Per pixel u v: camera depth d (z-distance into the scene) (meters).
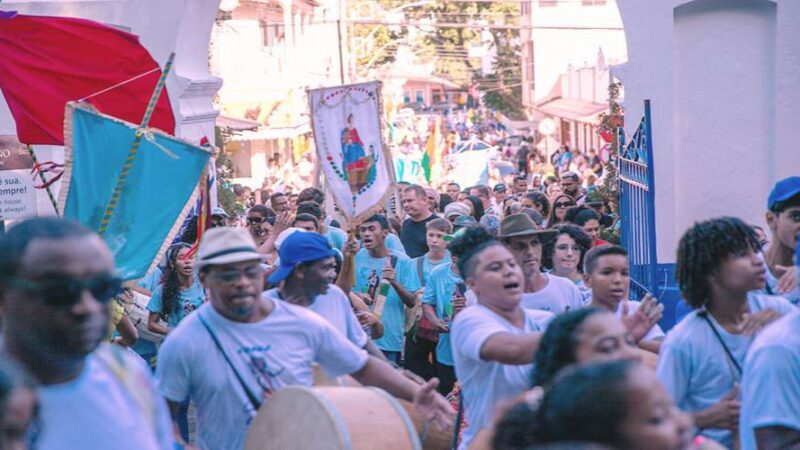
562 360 5.93
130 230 11.00
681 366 6.95
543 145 72.88
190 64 17.62
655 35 16.41
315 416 6.82
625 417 3.83
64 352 4.74
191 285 12.22
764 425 6.17
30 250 4.65
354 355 7.60
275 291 9.58
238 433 7.36
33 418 4.32
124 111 13.20
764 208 16.39
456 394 13.67
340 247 15.89
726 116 16.38
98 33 13.09
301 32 62.41
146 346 12.34
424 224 17.95
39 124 12.94
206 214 13.07
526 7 86.12
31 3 16.41
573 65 67.56
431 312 13.52
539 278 10.13
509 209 17.16
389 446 6.77
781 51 16.02
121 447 4.80
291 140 60.91
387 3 91.94
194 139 17.61
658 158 16.45
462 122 87.81
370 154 14.88
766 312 6.80
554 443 3.88
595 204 19.55
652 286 13.69
